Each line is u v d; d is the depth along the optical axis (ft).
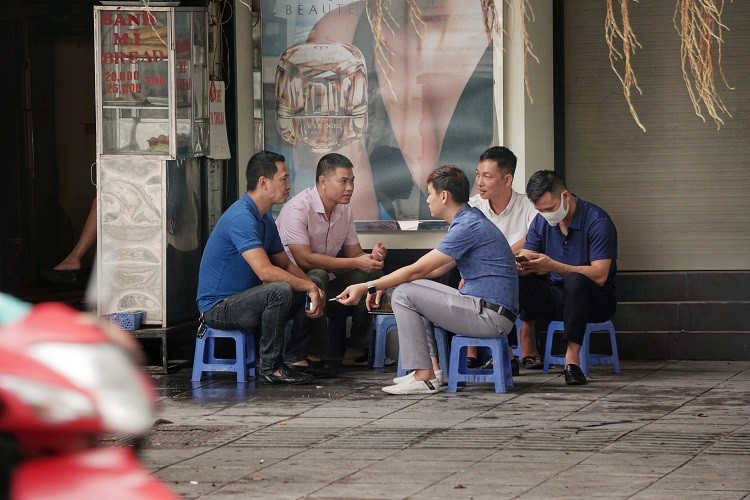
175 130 40.88
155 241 41.01
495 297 35.73
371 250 44.75
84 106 58.44
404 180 44.52
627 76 29.58
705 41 29.45
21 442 13.24
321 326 40.09
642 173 44.88
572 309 37.45
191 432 30.48
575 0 44.52
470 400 34.76
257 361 40.73
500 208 40.96
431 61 44.09
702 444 28.37
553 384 37.63
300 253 40.57
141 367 41.04
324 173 40.73
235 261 38.37
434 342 37.73
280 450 28.19
